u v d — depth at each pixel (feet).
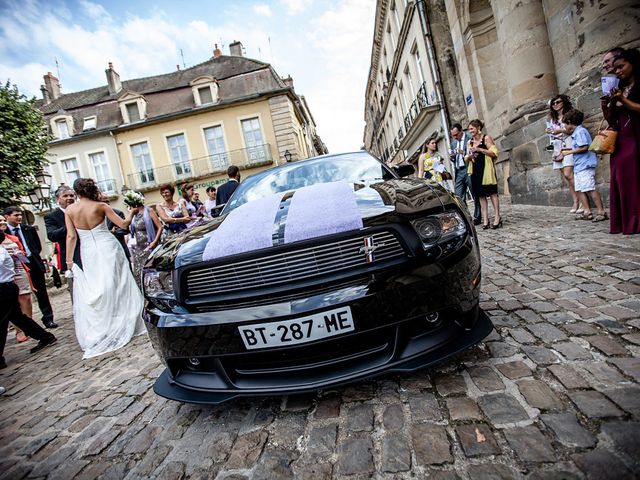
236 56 69.62
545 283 7.36
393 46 49.96
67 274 10.27
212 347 4.42
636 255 7.83
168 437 4.82
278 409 4.87
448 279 4.29
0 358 10.57
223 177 61.16
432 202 4.65
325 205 4.97
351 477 3.40
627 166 9.21
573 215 14.01
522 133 18.70
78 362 9.48
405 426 3.94
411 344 4.32
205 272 4.58
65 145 62.28
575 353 4.60
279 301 4.25
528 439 3.36
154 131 61.21
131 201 12.80
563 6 15.40
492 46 24.36
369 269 4.20
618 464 2.89
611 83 9.80
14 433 5.96
